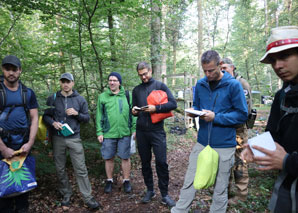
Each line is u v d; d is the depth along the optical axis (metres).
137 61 5.60
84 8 4.15
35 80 5.02
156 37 6.60
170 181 3.77
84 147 3.86
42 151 3.90
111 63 5.06
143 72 2.91
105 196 3.24
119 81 3.29
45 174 3.71
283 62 1.00
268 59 1.09
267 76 21.22
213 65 1.97
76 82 4.81
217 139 2.05
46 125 2.85
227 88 2.03
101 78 4.64
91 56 4.79
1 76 2.21
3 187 2.01
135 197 3.20
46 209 2.82
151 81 3.03
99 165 4.18
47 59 4.64
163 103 2.75
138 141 2.98
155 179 3.87
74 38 4.79
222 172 2.04
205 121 2.14
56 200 3.04
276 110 1.22
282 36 0.98
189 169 2.22
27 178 2.16
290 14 14.32
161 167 2.87
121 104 3.26
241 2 17.28
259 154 1.05
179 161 4.89
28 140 2.32
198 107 2.38
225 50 23.94
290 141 1.06
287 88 1.09
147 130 2.87
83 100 3.03
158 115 2.75
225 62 2.78
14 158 2.14
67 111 2.80
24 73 4.57
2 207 2.17
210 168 1.91
